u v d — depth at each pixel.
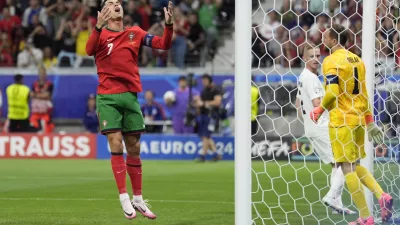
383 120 37.09
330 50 21.91
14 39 65.50
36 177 41.53
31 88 61.69
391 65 31.14
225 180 39.16
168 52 63.06
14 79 58.91
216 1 65.25
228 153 54.97
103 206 27.72
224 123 56.38
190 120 54.75
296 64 55.56
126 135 21.59
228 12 65.31
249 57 18.09
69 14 66.19
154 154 55.97
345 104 21.22
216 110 52.78
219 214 25.23
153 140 56.03
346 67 21.06
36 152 57.00
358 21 29.02
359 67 21.38
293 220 23.20
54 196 31.53
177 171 45.22
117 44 21.05
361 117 21.34
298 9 56.06
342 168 21.50
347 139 21.11
